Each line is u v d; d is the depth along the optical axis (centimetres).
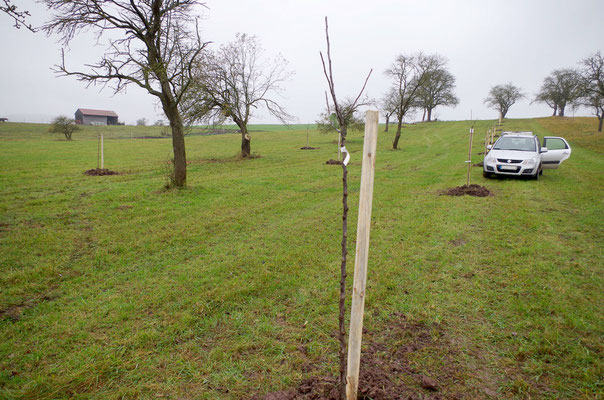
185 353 336
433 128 6475
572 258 558
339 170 1848
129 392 283
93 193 1185
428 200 1034
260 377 299
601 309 401
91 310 423
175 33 1178
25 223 810
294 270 531
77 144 3988
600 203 938
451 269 528
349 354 233
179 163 1233
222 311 414
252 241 686
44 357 331
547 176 1467
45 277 520
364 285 222
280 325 383
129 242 681
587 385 284
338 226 781
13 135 5619
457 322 386
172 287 483
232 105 2284
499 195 1086
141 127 8138
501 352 331
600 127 4362
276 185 1365
